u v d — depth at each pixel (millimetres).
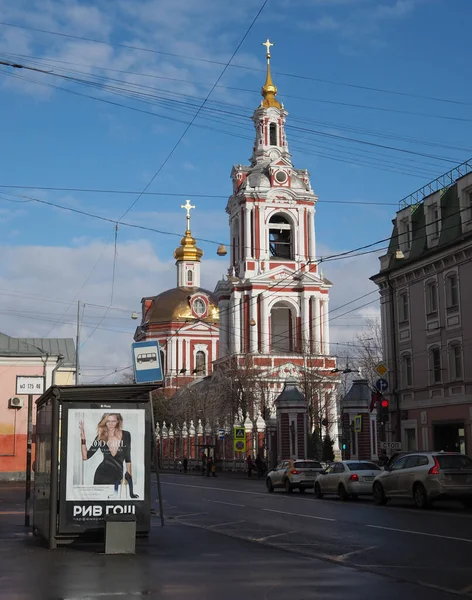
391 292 47406
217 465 76438
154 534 17953
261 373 77312
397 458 29141
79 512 15469
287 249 85125
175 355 112562
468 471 24797
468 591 10758
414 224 46156
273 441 61688
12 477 47406
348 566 13078
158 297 117188
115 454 15781
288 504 28922
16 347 48969
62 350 52312
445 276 41969
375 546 15820
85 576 11969
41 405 17562
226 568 12766
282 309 86688
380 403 38656
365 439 52062
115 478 15742
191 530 18891
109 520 14625
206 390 89562
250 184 83812
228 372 78438
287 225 84375
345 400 53344
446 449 41938
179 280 120062
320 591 10680
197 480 56406
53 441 15469
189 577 11859
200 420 84375
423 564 13289
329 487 31828
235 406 76000
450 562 13477
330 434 73812
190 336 113125
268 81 87875
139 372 19250
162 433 98938
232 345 83062
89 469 15633
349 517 22547
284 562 13461
